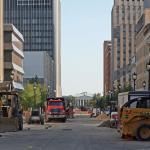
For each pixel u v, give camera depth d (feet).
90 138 98.22
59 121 266.36
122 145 78.33
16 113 143.13
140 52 407.85
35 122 223.71
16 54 441.27
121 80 570.87
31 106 420.77
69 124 224.12
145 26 369.91
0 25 368.89
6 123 134.82
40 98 433.07
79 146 75.20
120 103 136.36
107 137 102.17
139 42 418.31
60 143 82.48
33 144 80.12
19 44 464.24
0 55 369.30
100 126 190.60
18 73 453.17
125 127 92.02
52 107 264.72
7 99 144.66
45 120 264.72
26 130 147.74
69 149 68.95
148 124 90.53
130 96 105.70
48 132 130.82
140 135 90.38
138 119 90.74
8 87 162.09
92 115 421.18
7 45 408.67
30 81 558.97
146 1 453.58
